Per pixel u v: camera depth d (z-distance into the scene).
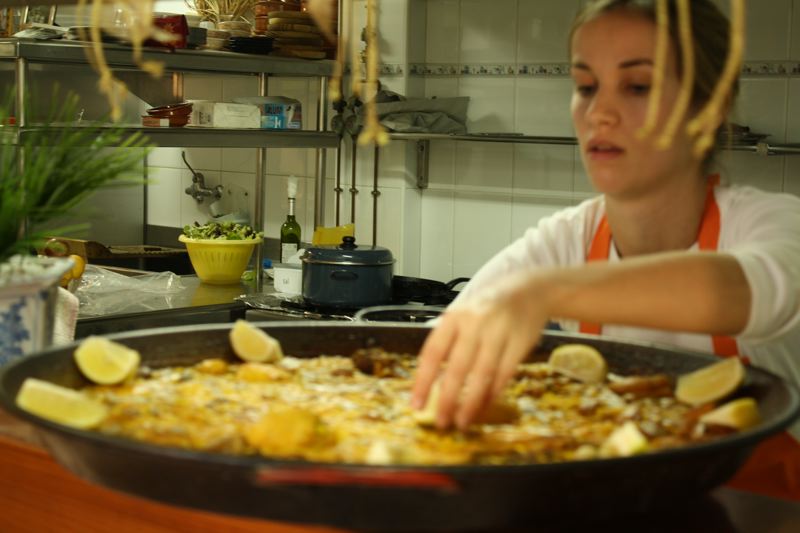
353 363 1.43
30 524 1.27
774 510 1.08
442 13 4.31
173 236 5.14
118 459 0.92
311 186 4.70
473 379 1.08
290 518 0.90
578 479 0.87
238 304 3.68
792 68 3.52
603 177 1.53
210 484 0.89
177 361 1.41
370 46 1.01
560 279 1.15
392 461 0.97
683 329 1.18
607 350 1.41
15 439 1.29
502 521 0.89
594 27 1.48
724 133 1.64
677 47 1.45
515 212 4.22
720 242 1.56
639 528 1.02
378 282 3.45
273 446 1.01
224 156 4.93
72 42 3.46
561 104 4.04
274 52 4.13
